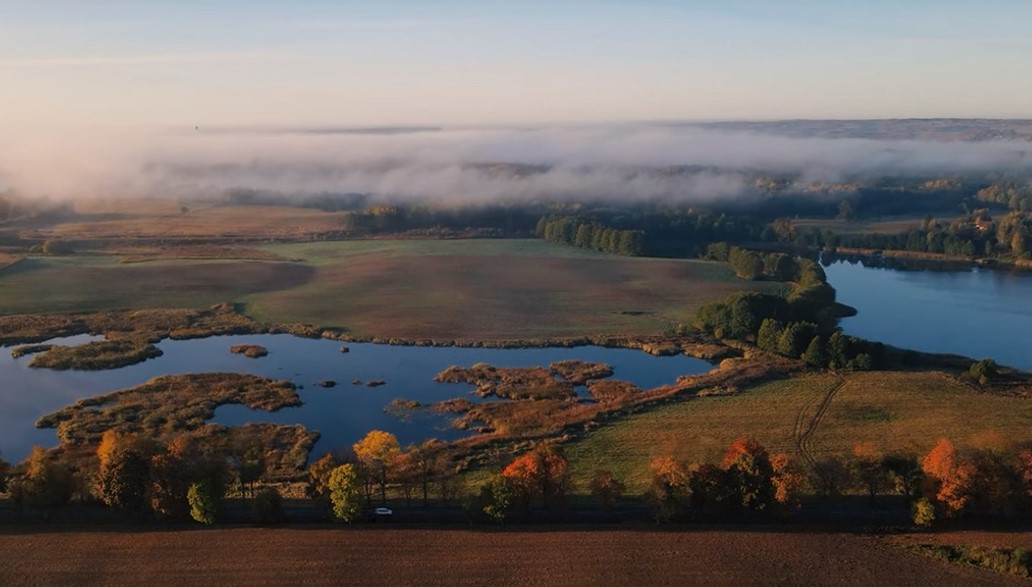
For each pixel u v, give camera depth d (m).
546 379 147.25
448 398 138.25
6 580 70.44
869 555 75.25
